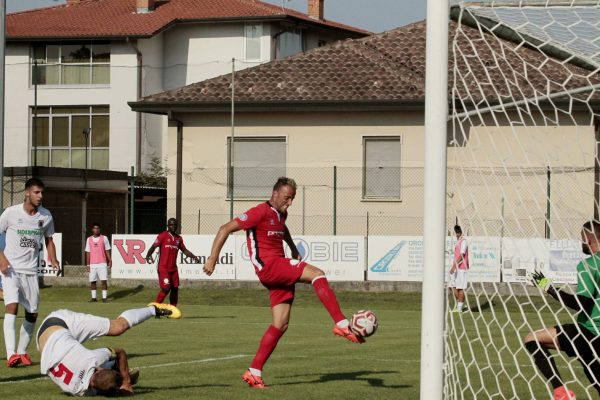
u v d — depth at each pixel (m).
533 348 21.61
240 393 24.72
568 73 22.31
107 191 102.44
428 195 17.91
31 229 31.00
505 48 23.06
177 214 90.19
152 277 78.56
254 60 138.25
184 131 90.75
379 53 96.69
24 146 136.75
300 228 85.31
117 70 135.62
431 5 18.09
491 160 20.50
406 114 86.19
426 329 17.80
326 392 25.05
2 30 53.94
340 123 87.69
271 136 89.19
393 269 72.81
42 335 23.27
